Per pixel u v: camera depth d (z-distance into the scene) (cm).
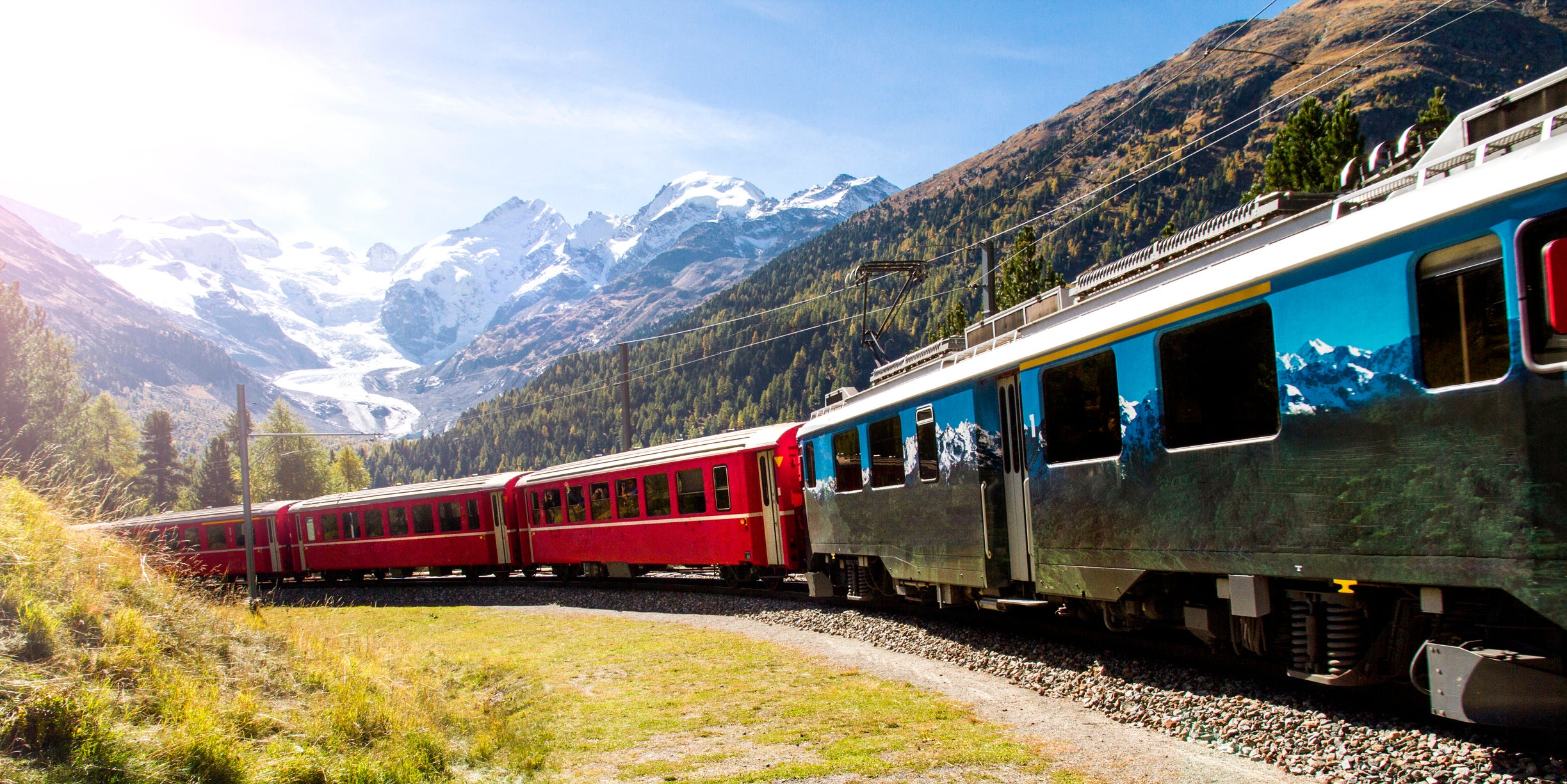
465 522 2866
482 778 742
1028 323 1054
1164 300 773
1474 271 526
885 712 889
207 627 874
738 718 909
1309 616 679
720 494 1970
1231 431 705
